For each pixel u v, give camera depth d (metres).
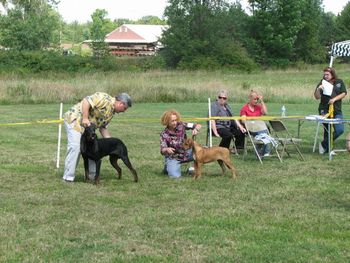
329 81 11.28
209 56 59.50
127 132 14.62
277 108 22.28
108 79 32.94
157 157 10.75
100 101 8.24
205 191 7.85
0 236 5.72
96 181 8.22
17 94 24.11
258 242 5.61
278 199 7.38
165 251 5.32
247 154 11.05
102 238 5.70
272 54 68.25
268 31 67.12
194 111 20.91
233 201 7.25
